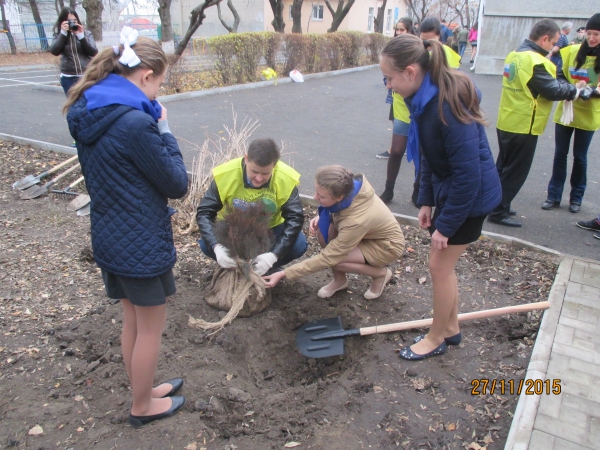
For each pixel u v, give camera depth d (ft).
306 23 117.39
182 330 10.65
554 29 14.33
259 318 11.24
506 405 8.70
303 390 9.48
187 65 43.78
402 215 16.33
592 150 25.77
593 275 12.78
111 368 9.36
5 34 85.35
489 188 8.21
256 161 9.57
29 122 28.66
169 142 7.19
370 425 8.22
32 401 8.60
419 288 12.68
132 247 6.74
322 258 10.84
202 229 11.03
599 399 8.59
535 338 10.57
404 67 7.48
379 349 10.23
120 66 6.55
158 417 8.24
